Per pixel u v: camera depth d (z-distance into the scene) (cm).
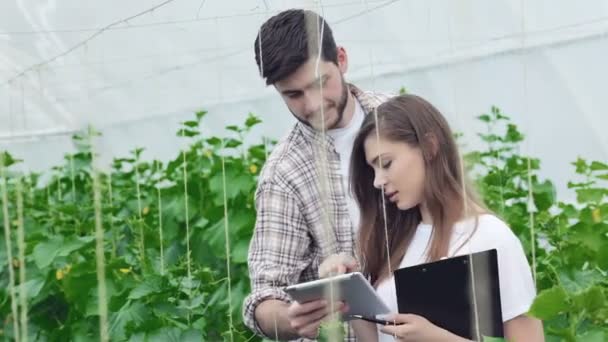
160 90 1582
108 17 1024
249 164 1170
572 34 1161
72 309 834
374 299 469
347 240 557
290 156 567
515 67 1191
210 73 1466
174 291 783
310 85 520
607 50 1145
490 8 1116
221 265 939
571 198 1182
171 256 983
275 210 565
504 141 1176
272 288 556
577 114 1177
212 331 782
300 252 568
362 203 517
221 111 1641
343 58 565
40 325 878
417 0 1064
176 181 1123
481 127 1269
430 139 486
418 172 487
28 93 1363
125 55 1220
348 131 559
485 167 1100
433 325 457
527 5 1130
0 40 1098
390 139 487
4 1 988
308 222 563
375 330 520
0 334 859
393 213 512
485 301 455
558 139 1192
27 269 921
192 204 1022
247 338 772
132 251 991
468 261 454
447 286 457
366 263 518
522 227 802
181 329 728
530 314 422
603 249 700
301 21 521
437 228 486
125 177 1382
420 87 1269
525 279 475
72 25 1052
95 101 1422
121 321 763
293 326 496
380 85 1334
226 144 1240
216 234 904
